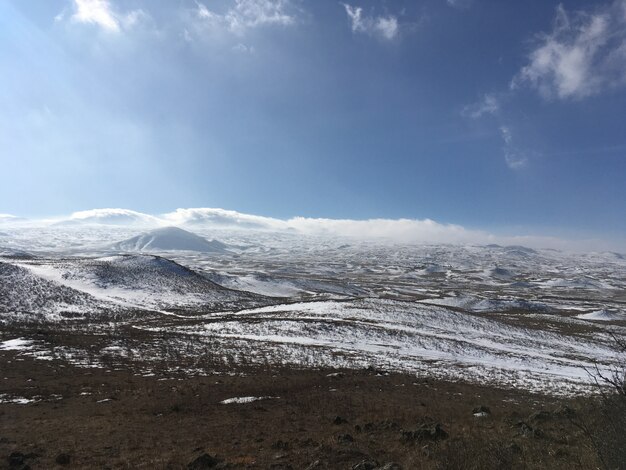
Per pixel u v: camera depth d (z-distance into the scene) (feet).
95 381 77.51
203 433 46.19
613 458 24.36
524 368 124.36
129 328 153.48
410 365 115.85
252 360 107.55
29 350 101.81
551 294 484.74
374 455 37.06
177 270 287.28
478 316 212.43
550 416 48.62
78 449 40.27
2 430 47.24
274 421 52.03
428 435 41.68
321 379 88.17
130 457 37.73
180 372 89.86
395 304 219.00
